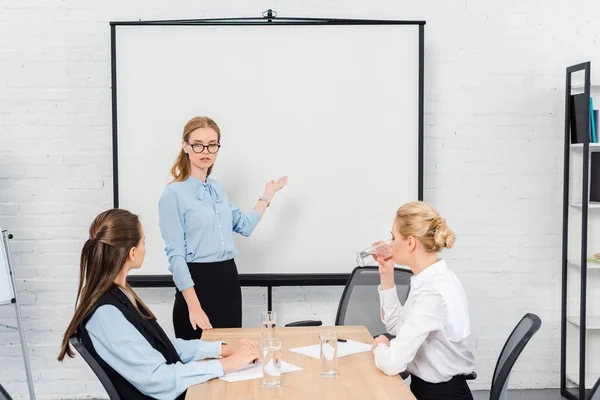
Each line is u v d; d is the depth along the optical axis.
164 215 3.12
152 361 2.08
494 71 4.07
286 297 4.12
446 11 4.02
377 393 1.96
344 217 3.91
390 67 3.86
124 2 3.93
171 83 3.82
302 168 3.89
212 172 3.87
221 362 2.17
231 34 3.82
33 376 4.07
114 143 3.82
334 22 3.83
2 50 3.93
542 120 4.11
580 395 3.87
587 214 3.87
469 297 4.17
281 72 3.85
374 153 3.89
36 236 4.02
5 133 3.96
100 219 2.19
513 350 2.09
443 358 2.24
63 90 3.96
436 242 2.26
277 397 1.93
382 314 2.66
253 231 3.91
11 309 4.05
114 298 2.14
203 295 3.17
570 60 4.08
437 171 4.09
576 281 4.18
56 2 3.92
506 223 4.14
